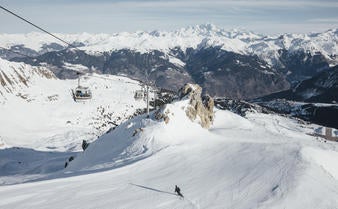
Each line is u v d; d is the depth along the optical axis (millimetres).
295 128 171750
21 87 174125
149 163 49969
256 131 78125
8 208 35625
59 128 140500
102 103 165875
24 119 143750
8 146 108250
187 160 50469
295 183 40906
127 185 42188
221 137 63938
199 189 40781
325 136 161250
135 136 61219
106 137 68625
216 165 48000
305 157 47906
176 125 64062
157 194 39531
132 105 165625
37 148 110188
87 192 40000
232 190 40281
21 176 63375
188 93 73125
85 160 63406
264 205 36938
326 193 39562
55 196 38781
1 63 178500
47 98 169125
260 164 46594
